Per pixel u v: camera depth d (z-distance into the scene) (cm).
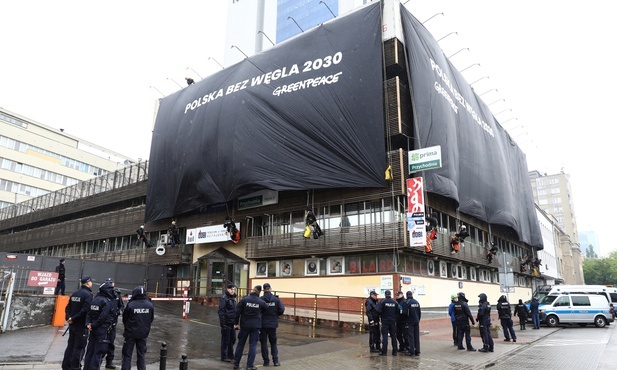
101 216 4091
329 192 2453
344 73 2395
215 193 2712
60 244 4581
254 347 951
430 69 2548
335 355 1195
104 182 4369
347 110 2331
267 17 8588
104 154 7881
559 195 11944
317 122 2402
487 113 3494
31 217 5219
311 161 2378
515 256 4234
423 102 2381
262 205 2744
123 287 3027
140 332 821
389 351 1276
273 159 2492
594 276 11106
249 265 2792
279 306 1041
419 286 2323
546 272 5416
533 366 1066
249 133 2620
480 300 1331
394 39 2369
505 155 3747
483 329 1303
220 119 2798
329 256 2439
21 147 6350
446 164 2489
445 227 2673
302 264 2548
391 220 2202
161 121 3309
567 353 1296
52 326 1472
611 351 1336
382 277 2194
